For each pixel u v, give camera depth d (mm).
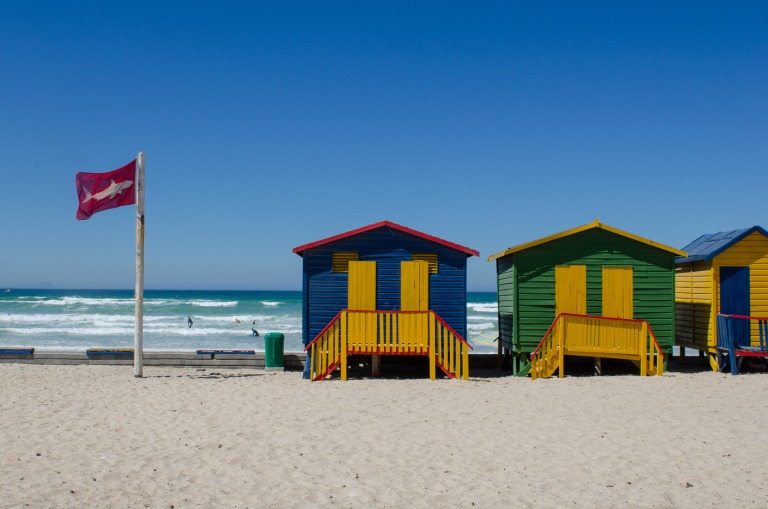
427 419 11609
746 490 7730
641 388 14734
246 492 7727
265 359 18891
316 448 9641
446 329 16359
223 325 50031
